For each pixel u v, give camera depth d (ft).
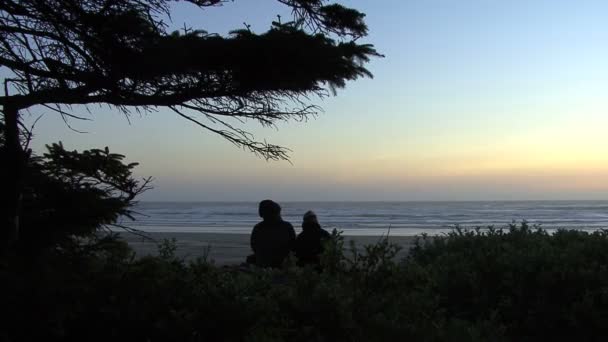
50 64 13.01
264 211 25.84
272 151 15.51
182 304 11.39
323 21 14.62
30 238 12.94
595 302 16.90
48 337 10.60
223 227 155.63
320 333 11.57
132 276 12.05
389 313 12.41
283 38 12.82
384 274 13.00
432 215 266.98
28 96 13.25
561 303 17.08
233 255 57.88
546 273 17.28
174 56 12.57
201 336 10.61
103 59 12.78
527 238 21.39
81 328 10.87
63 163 14.33
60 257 12.76
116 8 12.44
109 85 13.15
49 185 13.82
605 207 425.28
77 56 12.94
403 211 342.03
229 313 10.75
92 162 14.48
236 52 12.85
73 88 13.41
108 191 14.87
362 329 11.83
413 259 22.17
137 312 10.96
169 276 12.41
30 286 10.63
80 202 13.83
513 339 17.06
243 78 13.43
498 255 18.69
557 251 18.62
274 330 11.05
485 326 14.38
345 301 11.91
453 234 23.18
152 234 102.63
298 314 11.76
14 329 10.15
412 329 12.10
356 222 195.62
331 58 13.05
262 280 12.62
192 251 62.44
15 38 12.80
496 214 276.41
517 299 17.48
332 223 188.24
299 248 23.68
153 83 13.56
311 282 12.45
